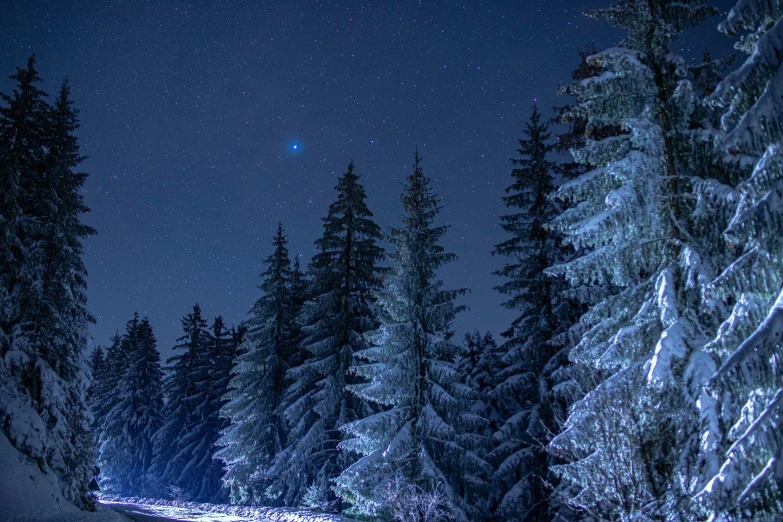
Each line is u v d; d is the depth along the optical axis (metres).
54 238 21.05
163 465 47.41
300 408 26.05
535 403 20.50
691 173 12.37
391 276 21.58
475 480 19.47
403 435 18.73
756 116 6.04
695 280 10.46
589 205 13.32
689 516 7.92
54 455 18.28
